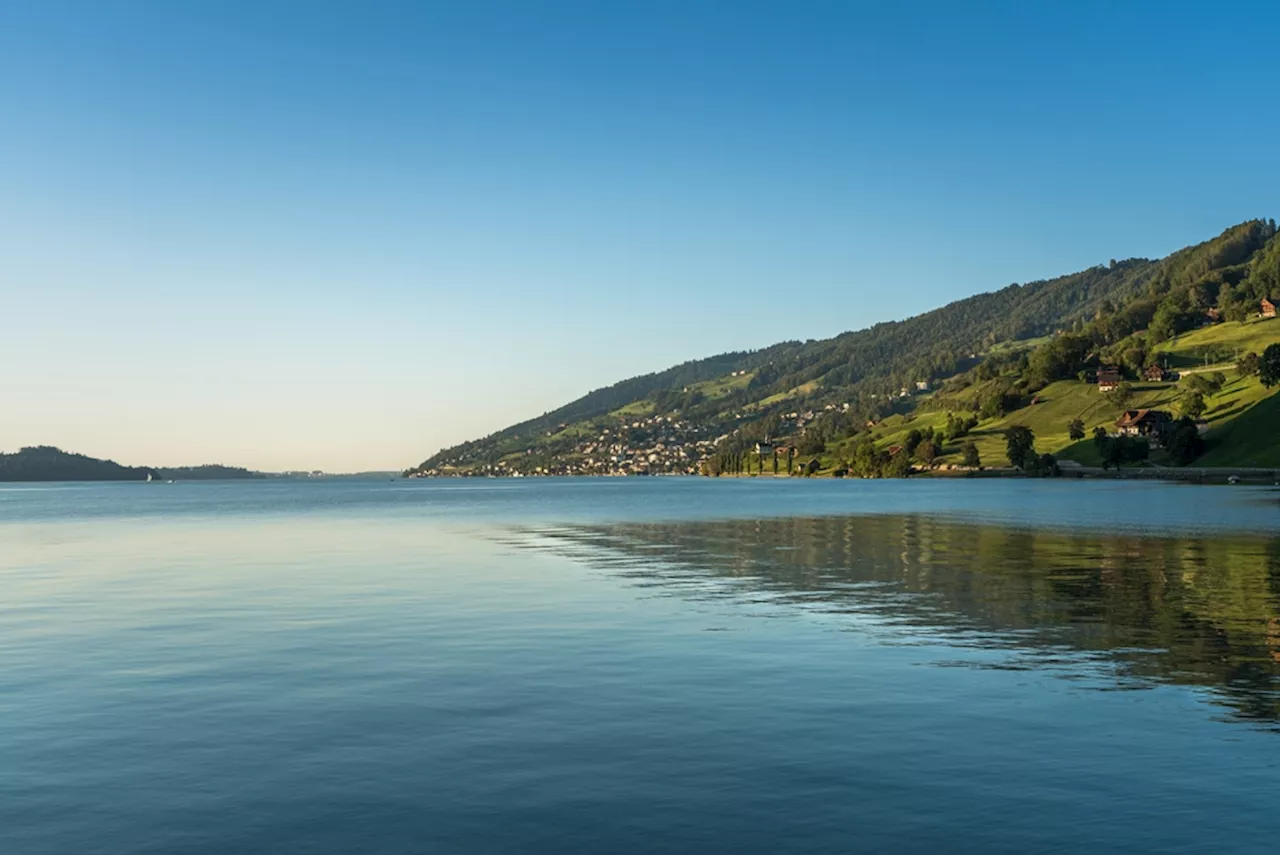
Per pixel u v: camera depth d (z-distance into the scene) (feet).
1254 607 107.45
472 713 65.16
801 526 274.57
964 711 64.39
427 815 47.24
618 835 44.75
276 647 89.71
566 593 128.16
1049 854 42.47
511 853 42.98
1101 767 52.95
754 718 63.16
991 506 382.63
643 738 59.06
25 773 53.57
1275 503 356.59
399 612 111.55
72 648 90.17
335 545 227.61
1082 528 239.30
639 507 452.35
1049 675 74.69
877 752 55.88
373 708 66.64
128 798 49.83
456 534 264.93
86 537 275.18
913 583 133.39
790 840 43.98
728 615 106.42
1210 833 44.34
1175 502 375.45
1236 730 59.52
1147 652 83.05
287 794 50.16
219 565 178.09
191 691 72.13
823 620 102.06
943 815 46.62
